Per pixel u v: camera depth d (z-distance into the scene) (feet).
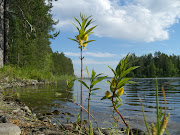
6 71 41.09
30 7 57.93
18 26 60.54
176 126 9.52
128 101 19.42
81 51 6.18
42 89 32.24
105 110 14.71
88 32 5.79
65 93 26.96
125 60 4.16
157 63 268.21
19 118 9.83
